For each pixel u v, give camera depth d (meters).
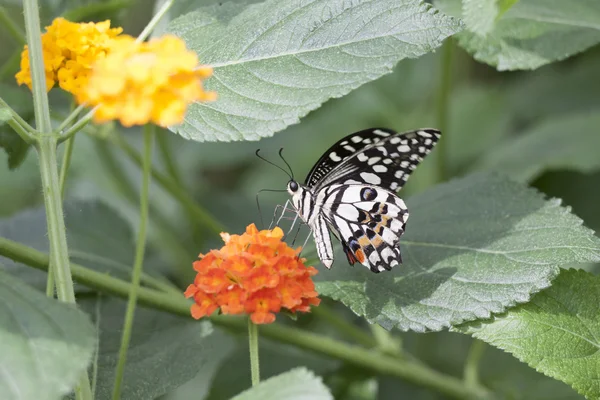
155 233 1.02
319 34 0.83
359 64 0.83
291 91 0.83
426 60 1.11
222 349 1.01
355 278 0.86
